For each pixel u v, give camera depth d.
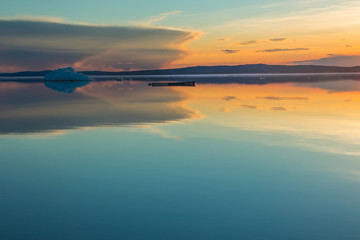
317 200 6.85
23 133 14.21
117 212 6.39
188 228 5.75
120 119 18.12
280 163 9.39
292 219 6.05
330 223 5.89
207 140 12.40
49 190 7.55
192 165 9.30
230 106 24.45
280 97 32.00
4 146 11.80
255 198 6.98
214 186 7.68
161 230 5.69
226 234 5.55
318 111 20.66
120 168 9.10
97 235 5.55
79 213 6.36
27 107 25.41
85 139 12.84
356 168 8.87
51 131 14.63
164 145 11.68
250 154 10.38
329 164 9.24
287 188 7.51
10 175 8.61
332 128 14.56
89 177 8.40
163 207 6.59
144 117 18.86
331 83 62.16
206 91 44.72
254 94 37.03
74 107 25.19
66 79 110.12
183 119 17.86
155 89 52.44
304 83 63.81
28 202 6.89
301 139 12.38
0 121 17.77
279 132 13.79
